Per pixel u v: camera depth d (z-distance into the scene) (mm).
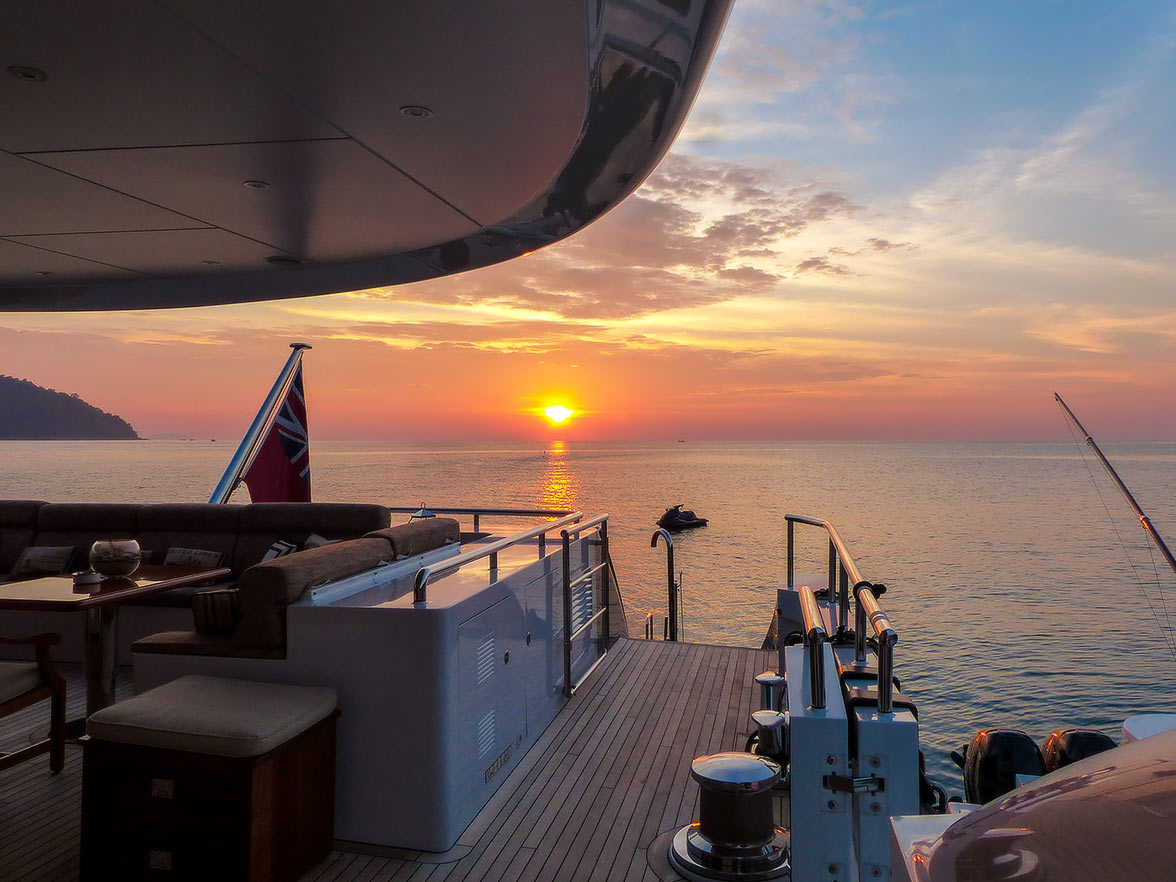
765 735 2889
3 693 3303
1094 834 785
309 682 2990
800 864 2074
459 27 2551
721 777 2691
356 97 3021
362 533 5793
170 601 5316
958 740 17438
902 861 1081
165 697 2771
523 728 3797
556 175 4125
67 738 3967
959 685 21453
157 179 3816
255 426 7141
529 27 2549
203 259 5324
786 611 4281
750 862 2719
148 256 5219
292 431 7414
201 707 2678
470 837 3004
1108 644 25844
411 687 2902
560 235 4938
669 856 2818
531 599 3971
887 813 2012
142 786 2576
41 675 3504
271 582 3041
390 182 3912
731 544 53344
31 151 3459
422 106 3105
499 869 2775
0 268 5500
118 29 2504
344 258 5410
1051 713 19188
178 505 6086
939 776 15250
